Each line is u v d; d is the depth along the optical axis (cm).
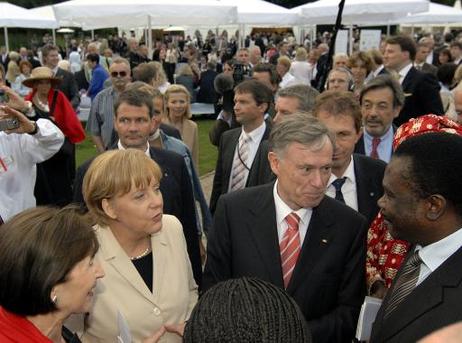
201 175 860
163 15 924
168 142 389
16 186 328
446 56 1116
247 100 380
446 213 148
